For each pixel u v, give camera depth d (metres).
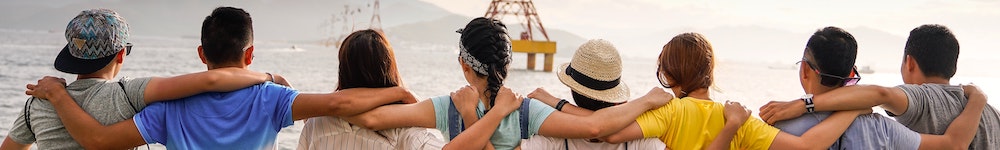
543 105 2.89
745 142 2.94
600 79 2.90
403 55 137.88
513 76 52.88
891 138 2.95
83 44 2.74
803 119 2.98
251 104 2.83
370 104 2.80
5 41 99.31
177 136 2.79
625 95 3.02
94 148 2.74
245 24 2.87
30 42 101.50
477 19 2.93
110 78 2.90
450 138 2.91
